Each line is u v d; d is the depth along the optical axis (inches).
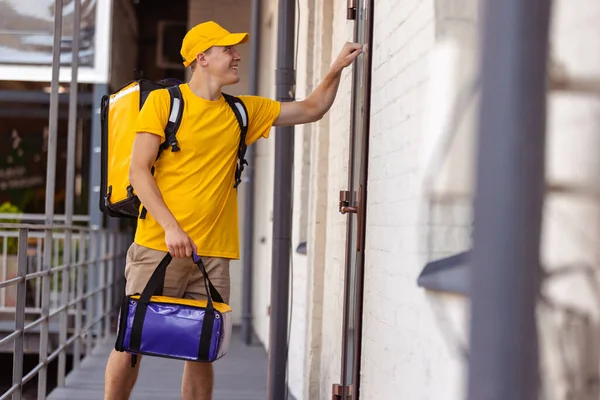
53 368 565.3
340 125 199.0
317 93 163.9
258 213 474.3
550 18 47.9
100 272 405.7
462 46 102.7
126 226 546.0
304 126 268.1
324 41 229.0
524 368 47.7
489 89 48.3
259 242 465.7
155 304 143.4
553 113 71.0
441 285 103.7
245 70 526.6
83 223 610.2
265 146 457.1
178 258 150.0
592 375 67.9
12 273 452.4
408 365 127.4
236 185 156.9
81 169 672.4
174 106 146.6
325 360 213.5
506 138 47.7
